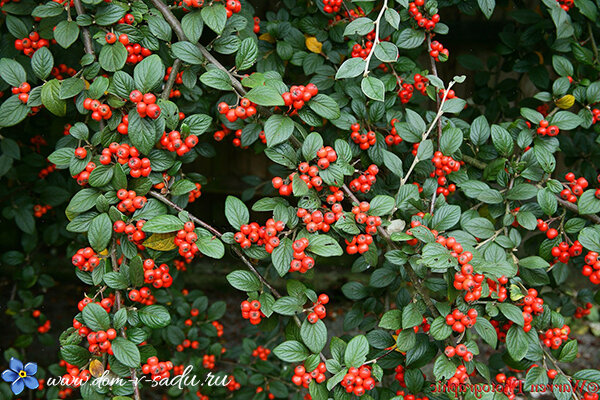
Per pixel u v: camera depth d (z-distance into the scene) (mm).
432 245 743
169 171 799
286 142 783
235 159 1828
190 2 782
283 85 787
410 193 818
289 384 1144
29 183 1160
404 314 779
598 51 1002
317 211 773
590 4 931
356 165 929
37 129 1157
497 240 818
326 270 1826
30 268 1223
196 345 1116
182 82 893
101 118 771
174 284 1192
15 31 860
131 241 777
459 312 763
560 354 806
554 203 825
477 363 780
